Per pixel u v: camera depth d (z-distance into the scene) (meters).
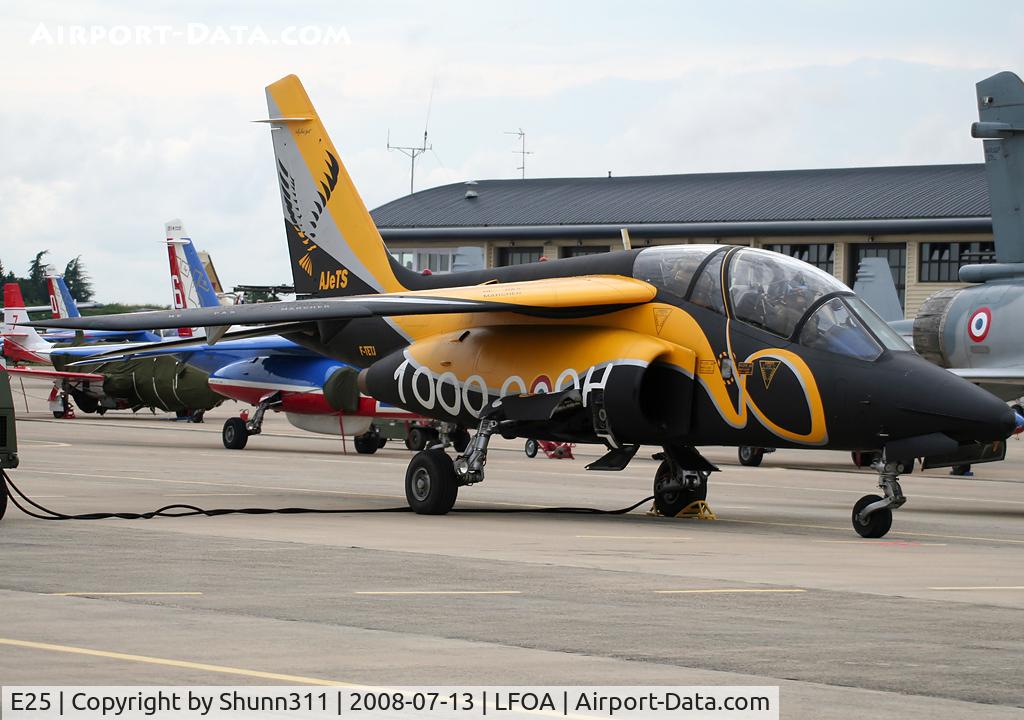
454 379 23.94
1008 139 35.09
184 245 63.09
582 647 11.01
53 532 18.89
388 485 29.66
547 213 87.81
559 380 22.42
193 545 17.58
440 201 93.94
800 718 8.80
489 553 17.31
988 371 33.72
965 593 14.45
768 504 27.50
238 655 10.41
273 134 29.66
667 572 15.70
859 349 20.44
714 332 21.58
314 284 29.11
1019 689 9.76
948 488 33.72
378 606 12.88
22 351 77.94
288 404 41.62
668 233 82.38
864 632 11.93
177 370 55.03
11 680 9.41
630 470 37.44
